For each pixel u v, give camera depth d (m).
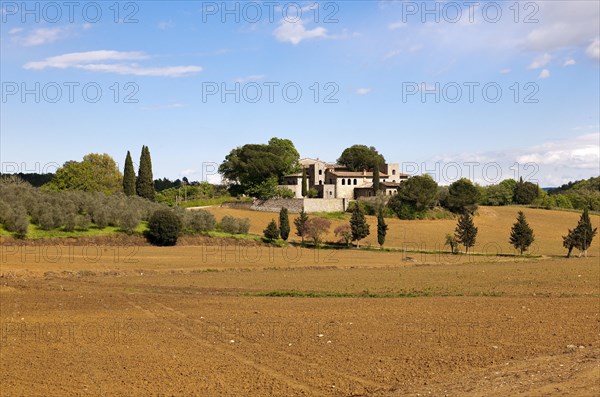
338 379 23.88
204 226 106.12
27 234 87.44
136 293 50.59
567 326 35.41
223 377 24.16
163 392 22.17
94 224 97.69
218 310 41.72
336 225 128.88
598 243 133.75
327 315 39.69
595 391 19.98
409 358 27.22
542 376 22.81
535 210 168.50
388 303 46.03
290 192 161.88
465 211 150.12
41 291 50.00
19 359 27.02
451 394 21.05
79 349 29.05
